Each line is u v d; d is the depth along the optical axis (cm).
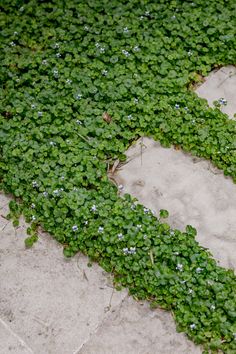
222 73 212
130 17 219
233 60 212
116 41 213
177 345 170
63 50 213
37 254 183
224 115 200
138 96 202
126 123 199
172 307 173
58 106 200
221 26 214
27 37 217
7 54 213
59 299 176
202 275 173
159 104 201
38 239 185
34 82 207
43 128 196
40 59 210
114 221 180
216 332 168
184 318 169
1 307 176
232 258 181
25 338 172
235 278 175
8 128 197
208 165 195
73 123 198
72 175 189
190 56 211
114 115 199
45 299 176
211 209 189
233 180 192
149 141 199
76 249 180
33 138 196
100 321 173
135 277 176
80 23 219
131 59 209
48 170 189
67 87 204
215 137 195
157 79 206
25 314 175
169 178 194
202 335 168
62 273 180
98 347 170
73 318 174
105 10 221
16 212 188
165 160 196
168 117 198
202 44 214
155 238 178
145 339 171
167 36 216
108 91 203
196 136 196
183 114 199
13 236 186
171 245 178
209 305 170
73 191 185
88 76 207
